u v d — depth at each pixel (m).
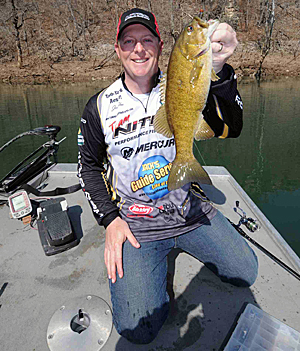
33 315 1.81
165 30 23.39
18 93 16.30
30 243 2.47
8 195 3.14
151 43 1.70
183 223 1.92
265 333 1.55
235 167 6.95
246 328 1.58
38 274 2.14
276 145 8.09
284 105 11.76
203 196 2.03
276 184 6.12
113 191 2.02
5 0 26.20
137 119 1.86
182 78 1.50
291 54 21.73
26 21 26.89
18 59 21.88
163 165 1.91
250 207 2.85
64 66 21.94
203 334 1.67
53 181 3.59
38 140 8.91
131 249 1.81
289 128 9.21
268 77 18.89
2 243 2.48
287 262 2.16
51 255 2.32
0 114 11.96
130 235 1.83
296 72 19.28
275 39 23.38
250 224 2.35
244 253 1.94
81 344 1.63
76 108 12.70
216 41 1.52
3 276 2.13
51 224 2.38
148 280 1.70
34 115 11.70
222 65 1.65
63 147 8.34
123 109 1.87
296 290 1.94
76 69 21.41
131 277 1.70
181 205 1.94
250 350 1.46
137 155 1.90
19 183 3.31
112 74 20.64
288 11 25.42
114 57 22.62
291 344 1.49
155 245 1.86
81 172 2.10
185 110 1.54
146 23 1.60
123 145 1.89
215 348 1.59
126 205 1.98
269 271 2.09
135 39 1.66
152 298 1.66
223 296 1.91
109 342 1.64
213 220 1.99
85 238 2.51
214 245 1.91
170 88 1.54
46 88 17.73
